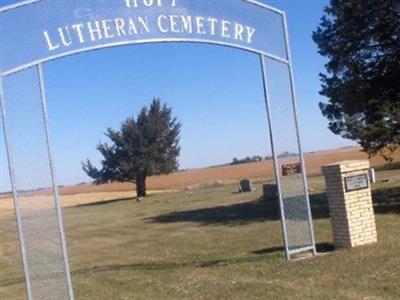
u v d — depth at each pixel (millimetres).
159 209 40406
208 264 14891
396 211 20562
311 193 33781
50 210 11195
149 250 19906
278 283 11297
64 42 11391
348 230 13617
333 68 23578
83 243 25109
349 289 10211
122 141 67938
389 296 9531
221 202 37969
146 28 11977
